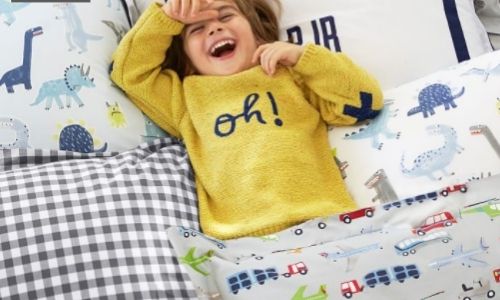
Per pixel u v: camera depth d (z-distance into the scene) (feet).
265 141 3.75
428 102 3.74
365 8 4.29
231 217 3.65
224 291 3.10
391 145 3.71
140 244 3.25
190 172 3.80
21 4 3.98
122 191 3.43
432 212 3.36
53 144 3.76
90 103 3.87
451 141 3.58
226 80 4.00
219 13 4.09
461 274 3.09
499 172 3.49
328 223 3.41
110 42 4.08
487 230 3.21
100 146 3.82
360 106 3.83
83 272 3.11
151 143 3.92
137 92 3.98
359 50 4.23
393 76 4.20
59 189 3.38
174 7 3.94
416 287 3.07
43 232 3.19
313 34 4.29
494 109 3.60
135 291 3.09
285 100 3.95
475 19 4.41
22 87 3.79
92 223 3.27
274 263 3.15
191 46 4.09
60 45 3.92
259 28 4.22
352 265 3.12
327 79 3.84
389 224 3.38
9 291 3.03
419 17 4.27
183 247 3.21
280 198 3.60
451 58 4.24
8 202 3.28
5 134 3.71
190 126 3.99
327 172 3.78
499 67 3.73
